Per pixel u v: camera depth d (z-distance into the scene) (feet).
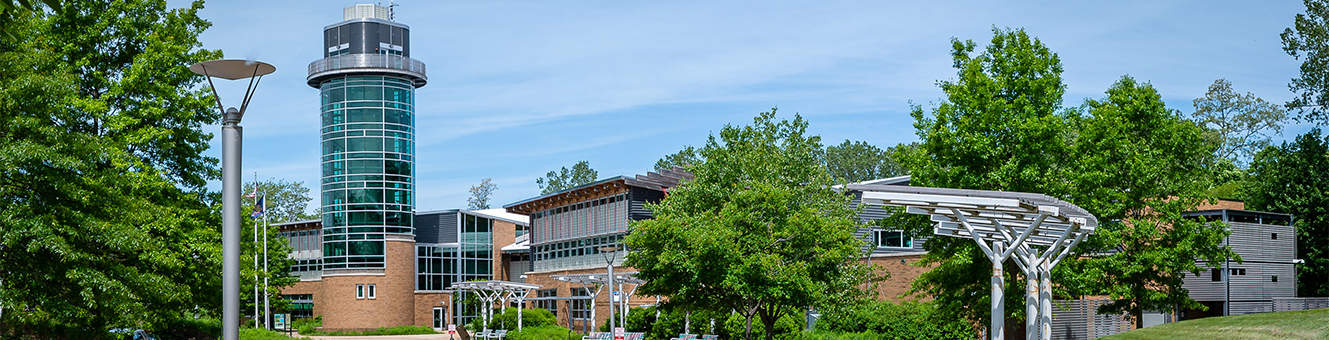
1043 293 75.82
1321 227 189.98
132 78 108.06
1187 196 113.80
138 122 108.17
